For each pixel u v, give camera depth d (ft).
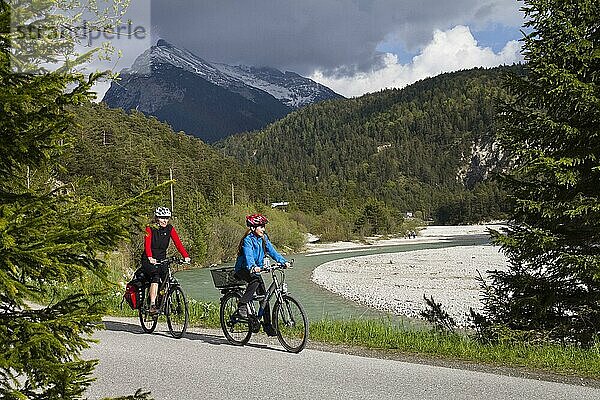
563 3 31.27
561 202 31.60
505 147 33.17
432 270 129.49
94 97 10.55
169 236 34.55
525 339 30.48
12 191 10.84
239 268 30.40
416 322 62.54
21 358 9.77
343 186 631.15
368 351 28.73
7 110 9.49
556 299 31.63
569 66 31.63
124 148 236.63
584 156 30.89
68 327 10.44
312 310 74.69
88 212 10.45
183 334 33.17
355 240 300.20
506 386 21.77
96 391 21.18
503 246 32.27
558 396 20.47
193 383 22.41
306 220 299.79
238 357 27.25
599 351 26.96
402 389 21.49
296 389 21.59
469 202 536.83
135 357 27.14
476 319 33.76
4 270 9.62
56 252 9.80
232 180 321.52
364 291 92.58
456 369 24.54
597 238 31.63
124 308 43.04
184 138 370.12
